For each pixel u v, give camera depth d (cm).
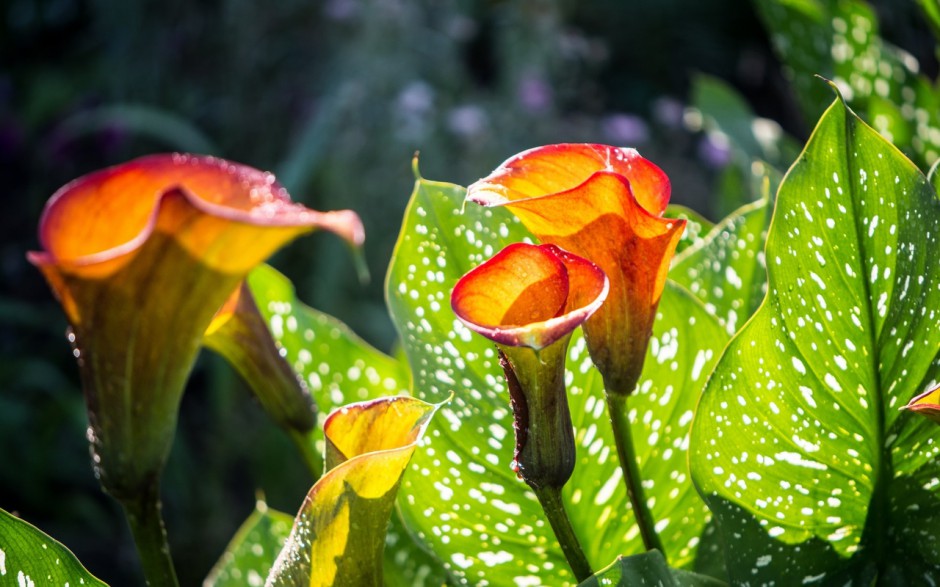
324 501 58
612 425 64
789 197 64
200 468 234
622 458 65
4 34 338
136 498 60
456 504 72
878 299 64
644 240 60
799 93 97
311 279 251
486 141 257
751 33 390
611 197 59
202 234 55
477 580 72
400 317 73
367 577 60
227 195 59
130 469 60
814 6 92
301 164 229
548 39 289
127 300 57
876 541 66
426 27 276
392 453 58
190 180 58
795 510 66
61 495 236
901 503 66
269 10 270
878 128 92
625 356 63
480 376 73
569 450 61
